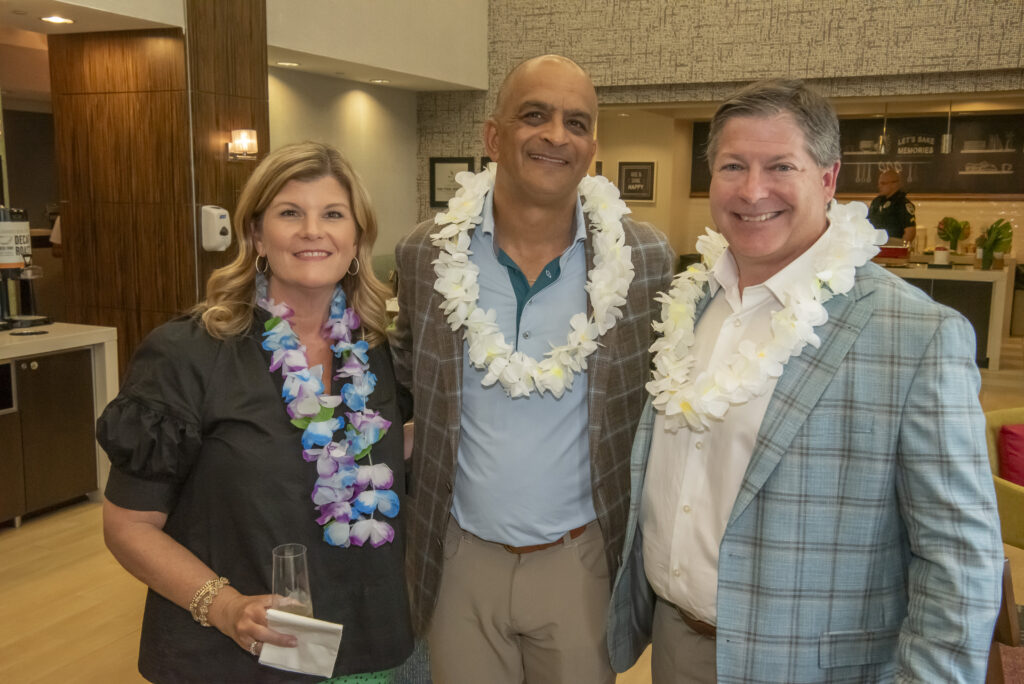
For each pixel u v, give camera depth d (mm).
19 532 4262
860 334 1336
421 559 1948
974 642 1203
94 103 5781
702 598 1514
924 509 1259
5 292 4594
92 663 3043
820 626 1360
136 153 5695
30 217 10430
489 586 1918
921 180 9820
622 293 1866
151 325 5840
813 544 1352
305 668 1328
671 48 7430
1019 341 10164
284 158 1531
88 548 4082
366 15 6895
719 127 1430
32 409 4297
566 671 1900
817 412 1344
